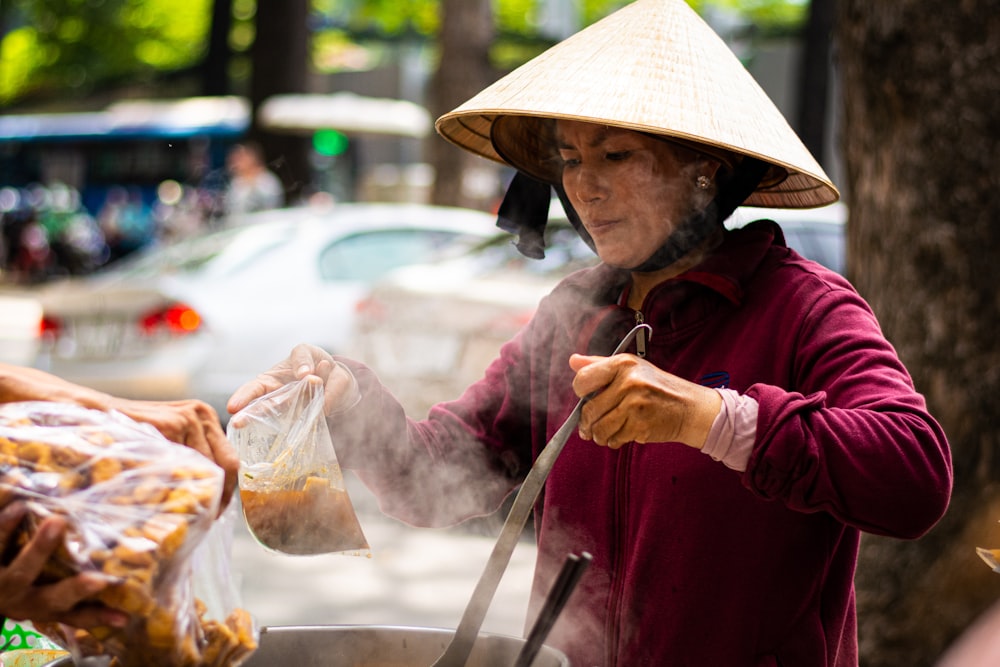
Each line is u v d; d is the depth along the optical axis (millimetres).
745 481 1568
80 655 1336
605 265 2051
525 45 19938
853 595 1883
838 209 5746
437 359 5297
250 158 11977
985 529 3170
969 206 3156
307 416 1750
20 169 23438
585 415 1577
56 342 6480
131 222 21031
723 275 1818
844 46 3367
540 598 1930
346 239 7160
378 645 1662
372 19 24094
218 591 1379
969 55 3107
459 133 2189
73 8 26406
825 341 1718
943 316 3209
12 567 1181
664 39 1862
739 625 1724
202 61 25281
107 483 1246
